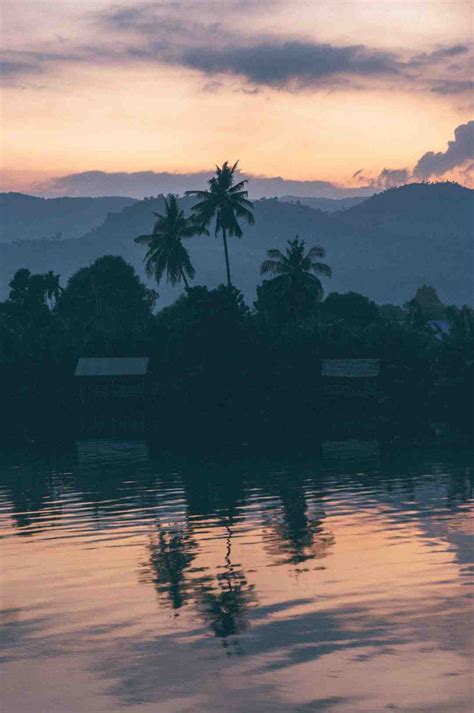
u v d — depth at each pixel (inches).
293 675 988.6
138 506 2036.2
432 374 5000.0
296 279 5797.2
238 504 2022.6
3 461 3024.1
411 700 919.0
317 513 1881.2
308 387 5039.4
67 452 3235.7
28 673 1019.3
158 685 976.9
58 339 5895.7
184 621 1171.9
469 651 1033.5
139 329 6097.4
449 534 1624.0
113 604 1253.7
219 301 5039.4
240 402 4987.7
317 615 1173.7
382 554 1486.2
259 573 1392.7
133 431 4028.1
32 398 5531.5
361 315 6820.9
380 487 2198.6
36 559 1534.2
